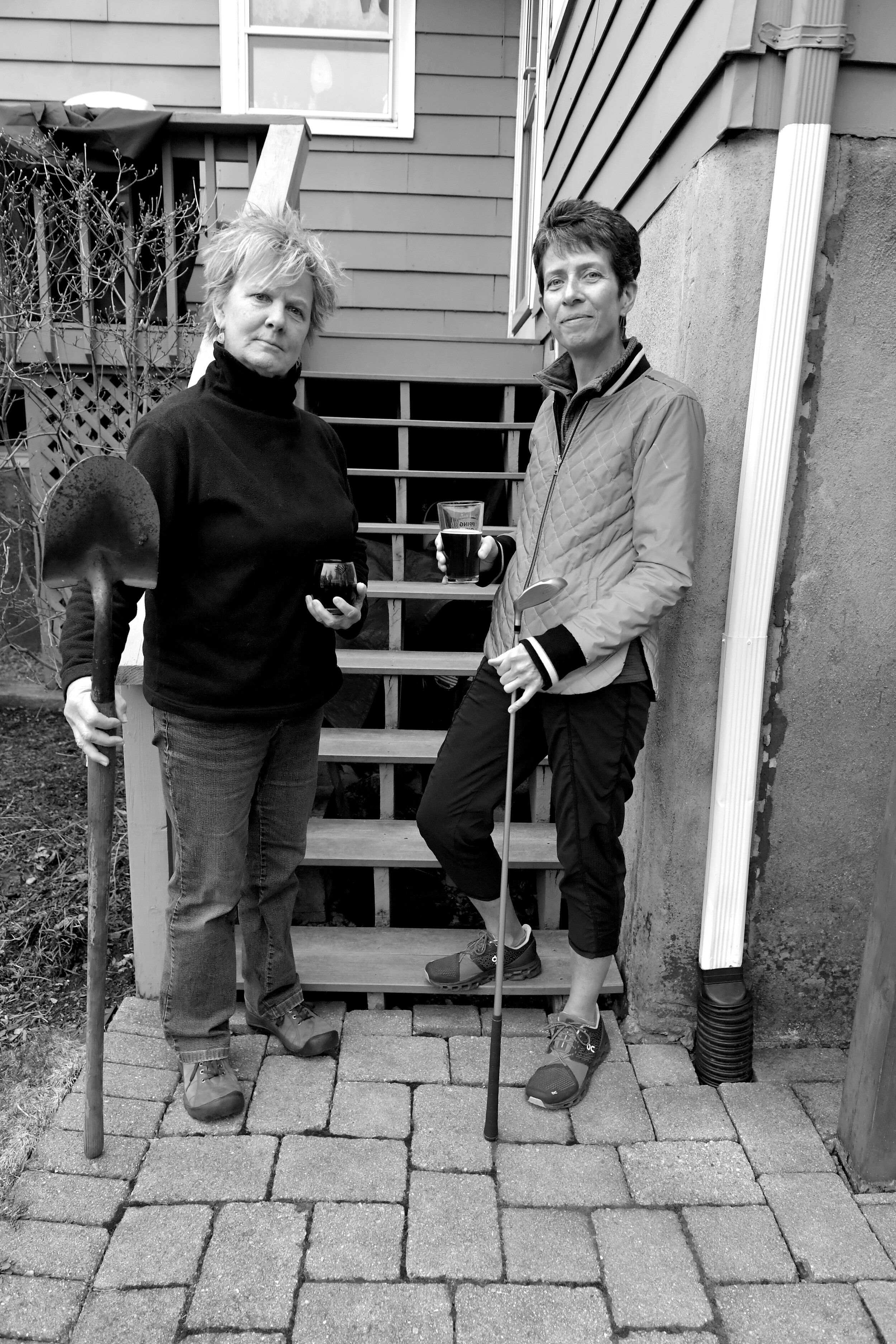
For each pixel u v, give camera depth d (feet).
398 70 17.90
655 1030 7.73
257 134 13.38
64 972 8.72
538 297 14.98
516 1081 7.14
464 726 7.18
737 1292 5.41
